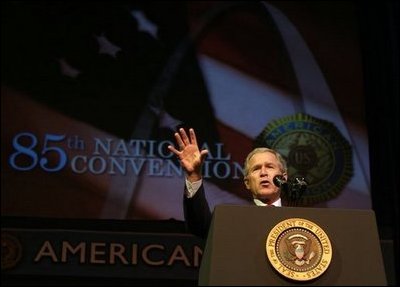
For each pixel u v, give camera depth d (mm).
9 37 6656
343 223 2145
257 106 6598
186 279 6293
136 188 6391
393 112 6609
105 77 6621
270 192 2939
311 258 2062
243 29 6801
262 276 2047
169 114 6555
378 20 6863
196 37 6754
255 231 2123
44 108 6523
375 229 2139
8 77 6566
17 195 6312
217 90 6625
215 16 6828
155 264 6316
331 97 6652
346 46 6797
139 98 6582
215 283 2029
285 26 6820
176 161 6449
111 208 6336
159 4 6820
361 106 6625
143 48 6707
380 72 6766
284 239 2090
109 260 6305
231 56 6723
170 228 6406
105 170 6414
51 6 6762
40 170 6379
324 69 6723
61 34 6707
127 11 6789
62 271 6262
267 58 6734
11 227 6336
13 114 6488
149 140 6492
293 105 6613
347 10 6898
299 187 2652
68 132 6480
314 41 6797
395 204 6406
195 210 2627
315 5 6898
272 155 3074
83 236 6348
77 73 6621
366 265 2070
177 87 6625
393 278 6227
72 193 6348
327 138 6523
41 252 6281
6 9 6711
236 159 6449
